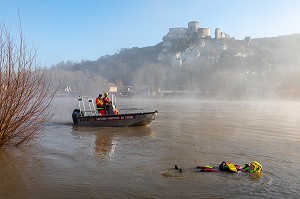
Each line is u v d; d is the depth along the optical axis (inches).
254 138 655.8
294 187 323.0
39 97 495.2
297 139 646.5
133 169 384.8
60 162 414.9
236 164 418.6
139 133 706.2
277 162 430.9
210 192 307.0
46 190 307.9
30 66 476.1
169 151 496.7
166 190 311.6
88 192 303.9
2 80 451.2
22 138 527.2
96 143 566.3
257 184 331.3
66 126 823.1
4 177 346.0
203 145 557.0
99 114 847.7
